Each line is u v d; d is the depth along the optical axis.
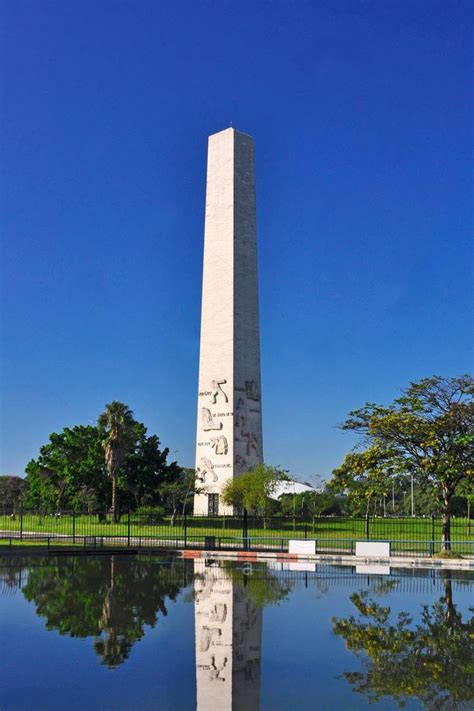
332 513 87.75
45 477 96.75
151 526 61.47
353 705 12.72
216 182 71.56
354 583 28.83
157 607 22.80
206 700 13.04
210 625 19.83
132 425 82.38
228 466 68.00
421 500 82.94
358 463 41.12
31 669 15.23
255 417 70.12
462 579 30.30
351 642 17.66
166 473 89.50
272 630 19.11
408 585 28.12
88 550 43.94
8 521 78.31
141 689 13.73
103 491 88.31
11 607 22.97
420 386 40.91
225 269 70.12
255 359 70.75
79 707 12.67
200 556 42.38
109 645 17.45
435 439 39.44
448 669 15.13
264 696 13.30
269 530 57.03
